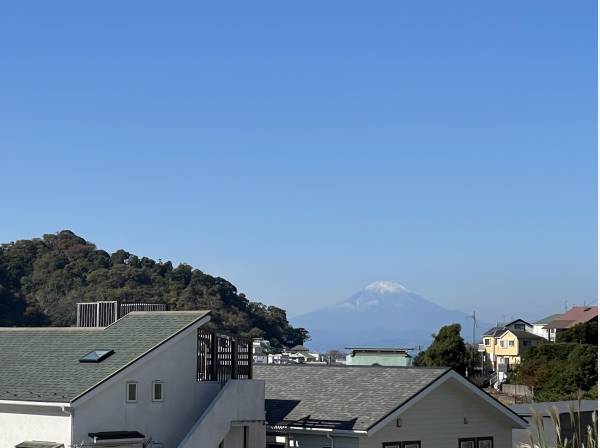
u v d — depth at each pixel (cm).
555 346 7212
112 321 2845
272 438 2736
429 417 2706
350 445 2528
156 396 2328
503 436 2917
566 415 2767
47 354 2478
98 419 2188
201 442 2334
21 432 2228
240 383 2466
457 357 7462
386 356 4959
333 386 2881
